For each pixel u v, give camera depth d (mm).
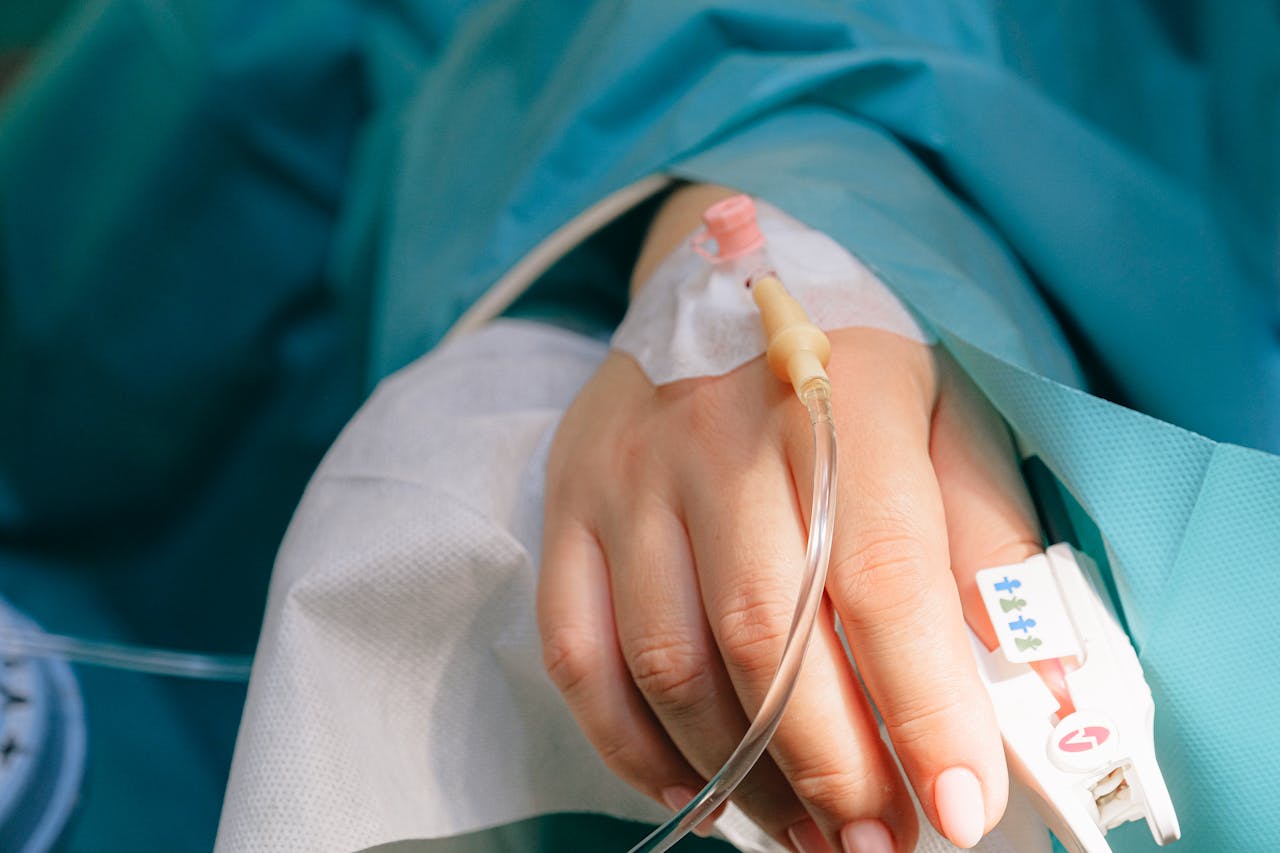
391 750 635
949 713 480
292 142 1364
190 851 1078
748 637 521
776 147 800
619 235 936
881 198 729
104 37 1312
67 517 1326
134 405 1310
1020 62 1034
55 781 910
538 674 653
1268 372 841
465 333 874
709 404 598
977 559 575
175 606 1315
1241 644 569
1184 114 1043
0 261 1308
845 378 583
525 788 662
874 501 525
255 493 1347
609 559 602
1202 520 565
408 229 1086
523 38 1091
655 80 917
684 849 733
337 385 1354
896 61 818
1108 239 810
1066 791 494
